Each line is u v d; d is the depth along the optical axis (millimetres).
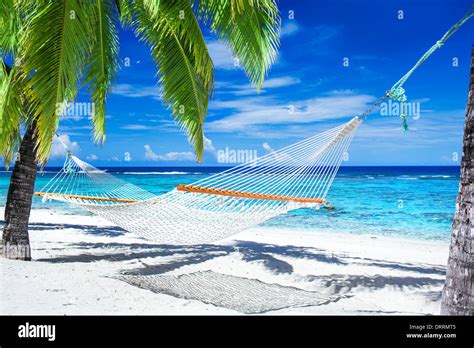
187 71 6750
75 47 5098
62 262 6773
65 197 6691
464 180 3213
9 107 5699
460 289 3178
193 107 6762
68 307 4184
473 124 3178
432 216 19078
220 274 6320
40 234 10320
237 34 6363
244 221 5352
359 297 5422
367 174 46469
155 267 6773
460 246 3195
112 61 6848
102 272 6074
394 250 10031
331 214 19641
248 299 4891
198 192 4965
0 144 6199
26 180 6570
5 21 5605
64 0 5000
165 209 5309
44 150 4934
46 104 4914
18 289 4629
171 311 4246
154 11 5586
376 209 21406
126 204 5387
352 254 9078
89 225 12664
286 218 18375
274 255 8266
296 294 5273
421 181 35750
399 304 5152
